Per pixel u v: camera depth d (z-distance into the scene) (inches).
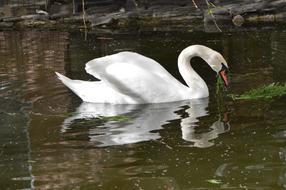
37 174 389.7
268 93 546.0
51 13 1024.2
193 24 927.0
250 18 922.7
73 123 491.2
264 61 665.0
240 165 392.5
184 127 474.0
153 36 852.6
